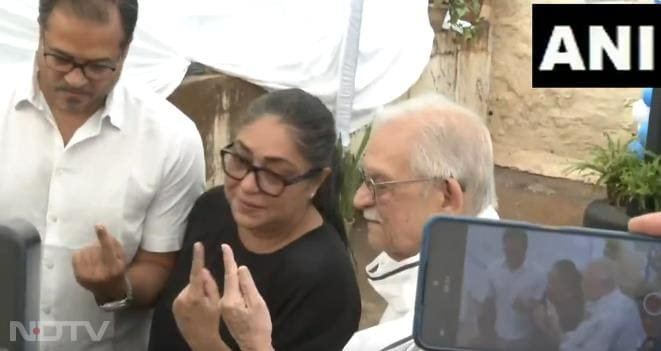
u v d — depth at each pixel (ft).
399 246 5.20
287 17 15.47
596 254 3.94
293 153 6.05
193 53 13.75
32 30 11.24
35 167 6.54
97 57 6.01
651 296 3.93
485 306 3.90
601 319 3.91
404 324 5.31
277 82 15.12
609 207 13.92
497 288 3.90
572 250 3.94
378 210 5.16
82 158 6.57
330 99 16.61
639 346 3.94
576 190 22.25
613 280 3.94
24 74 6.72
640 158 13.97
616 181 13.87
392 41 18.75
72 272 6.70
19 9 11.08
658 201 13.26
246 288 4.62
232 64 14.35
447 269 3.91
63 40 5.94
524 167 23.62
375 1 17.98
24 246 3.06
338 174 6.65
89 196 6.60
